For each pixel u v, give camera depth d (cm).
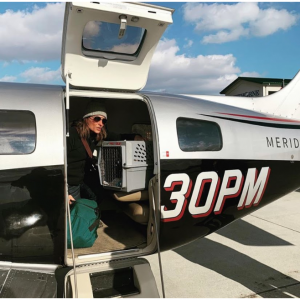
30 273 206
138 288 215
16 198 192
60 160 198
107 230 271
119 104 329
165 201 224
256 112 296
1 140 194
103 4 184
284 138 283
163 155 222
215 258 367
